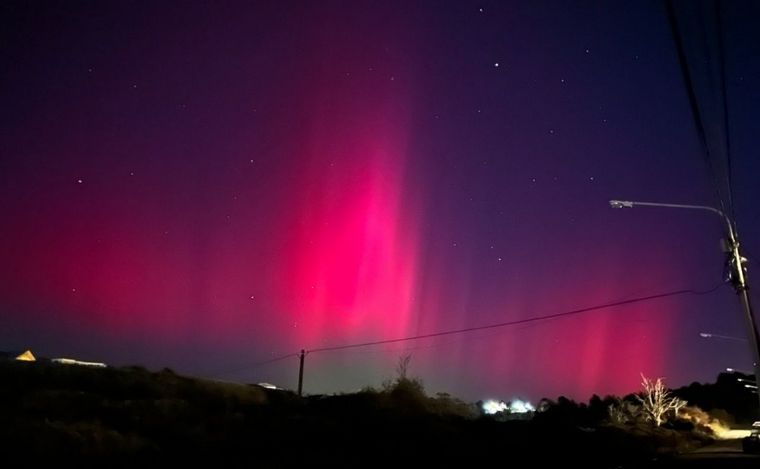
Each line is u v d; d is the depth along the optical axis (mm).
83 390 23828
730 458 25453
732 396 81875
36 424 14898
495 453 22141
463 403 39094
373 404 31062
